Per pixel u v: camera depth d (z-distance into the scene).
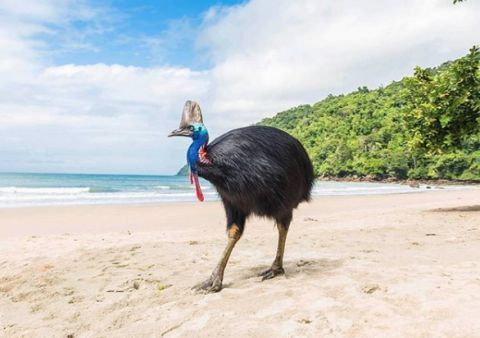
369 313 3.94
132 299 4.87
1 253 8.47
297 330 3.69
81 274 6.25
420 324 3.64
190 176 5.05
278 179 5.01
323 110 141.75
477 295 4.25
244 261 6.77
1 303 5.06
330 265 6.06
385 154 95.06
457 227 10.38
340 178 98.00
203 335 3.75
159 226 13.82
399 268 5.62
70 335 4.03
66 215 16.95
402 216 13.27
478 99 13.80
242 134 5.07
